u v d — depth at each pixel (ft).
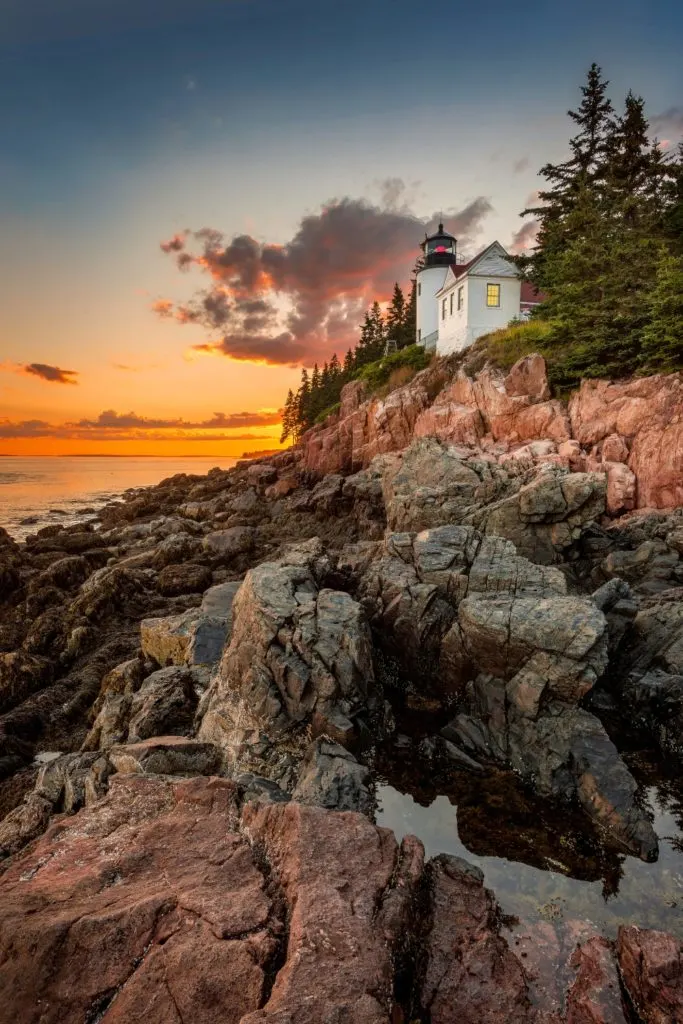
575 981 24.41
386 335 309.63
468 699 48.55
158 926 22.59
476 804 38.17
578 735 40.27
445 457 95.86
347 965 20.71
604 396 107.24
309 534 123.54
